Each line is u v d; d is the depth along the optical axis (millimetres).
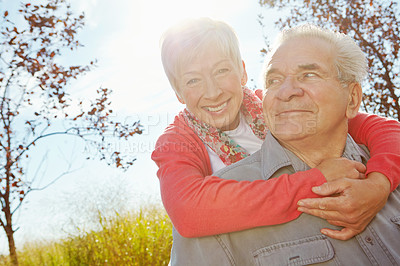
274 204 956
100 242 3910
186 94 1433
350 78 1019
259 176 1119
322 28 1065
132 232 3906
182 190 1092
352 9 4145
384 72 3990
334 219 943
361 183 942
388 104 3920
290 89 995
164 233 3855
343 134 1083
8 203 3961
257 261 1007
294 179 984
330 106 992
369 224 994
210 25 1402
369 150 1223
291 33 1077
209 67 1375
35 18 3973
